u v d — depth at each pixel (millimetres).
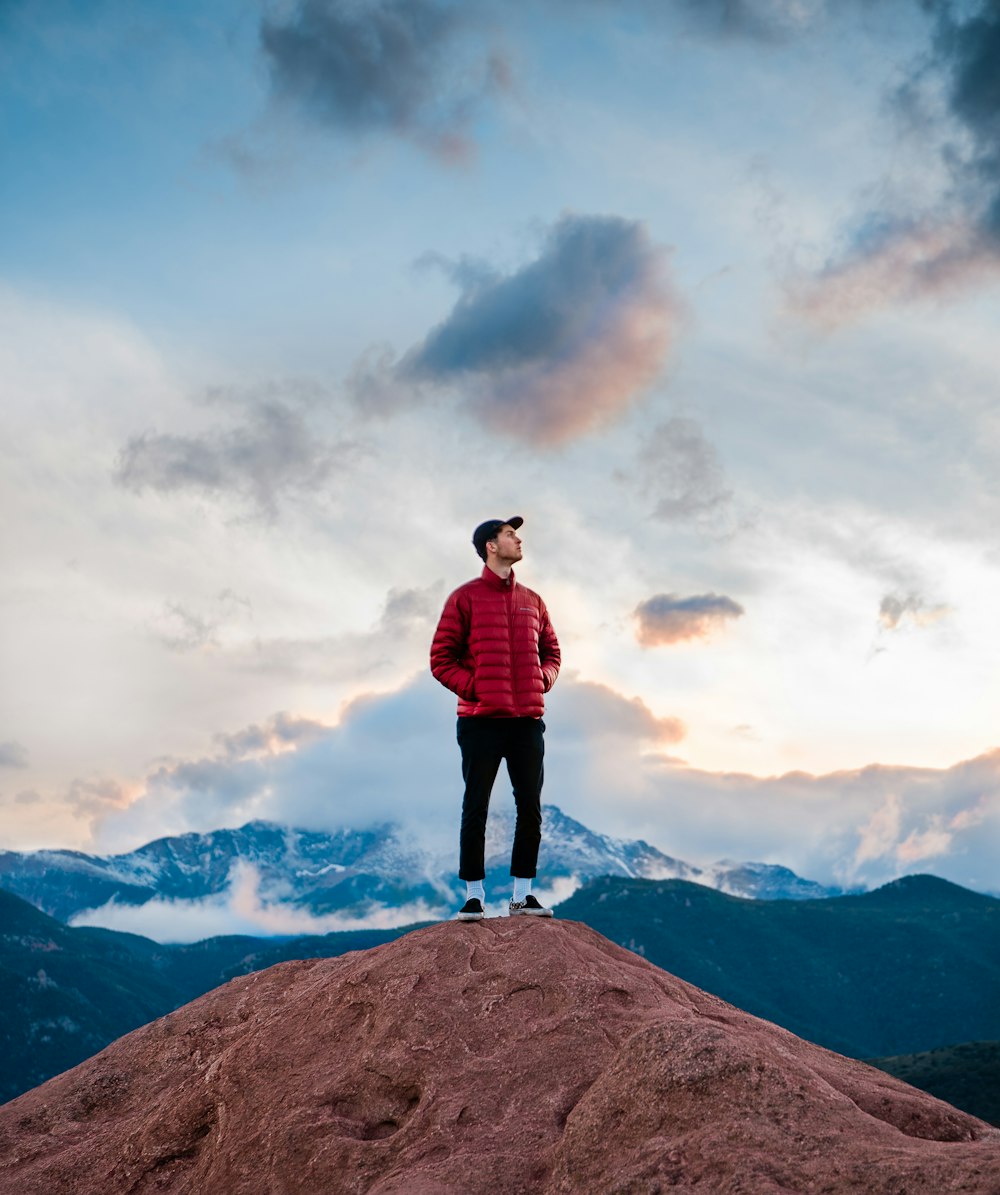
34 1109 8570
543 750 9273
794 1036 7680
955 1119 6047
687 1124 5074
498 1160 5590
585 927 8523
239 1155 6531
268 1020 7832
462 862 8688
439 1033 6820
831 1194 4328
